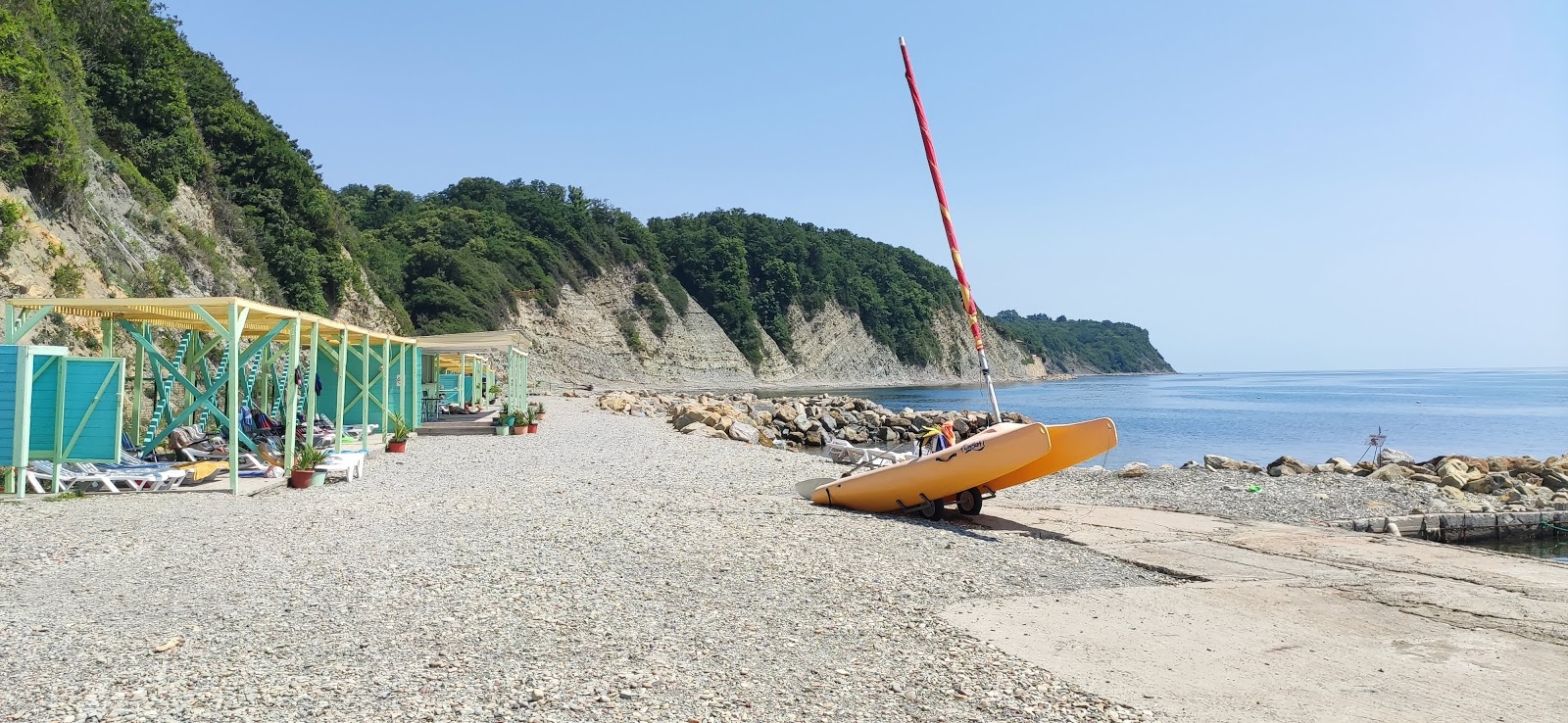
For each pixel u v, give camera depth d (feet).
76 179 92.63
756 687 19.22
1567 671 22.08
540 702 17.84
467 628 22.40
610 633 22.43
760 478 57.98
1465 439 162.30
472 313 301.02
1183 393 430.61
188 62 172.04
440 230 350.43
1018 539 38.09
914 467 43.39
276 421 64.03
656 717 17.35
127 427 56.49
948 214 45.75
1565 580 32.27
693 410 114.32
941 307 605.73
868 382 507.71
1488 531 54.54
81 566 28.35
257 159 174.81
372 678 18.80
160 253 112.06
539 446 77.46
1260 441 151.64
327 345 71.15
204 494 44.19
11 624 21.97
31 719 16.20
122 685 18.02
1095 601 28.09
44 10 122.93
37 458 42.50
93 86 131.23
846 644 22.48
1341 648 23.84
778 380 449.48
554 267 363.76
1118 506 52.80
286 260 165.78
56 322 72.59
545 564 29.17
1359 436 164.55
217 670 19.01
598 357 354.33
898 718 17.92
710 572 28.99
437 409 106.11
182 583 26.32
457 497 44.16
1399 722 18.69
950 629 24.11
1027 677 20.65
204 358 60.18
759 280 487.20
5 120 83.56
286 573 27.58
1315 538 40.98
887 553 33.17
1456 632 25.48
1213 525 44.50
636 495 45.85
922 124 46.14
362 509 39.75
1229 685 20.68
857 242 615.57
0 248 73.36
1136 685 20.49
